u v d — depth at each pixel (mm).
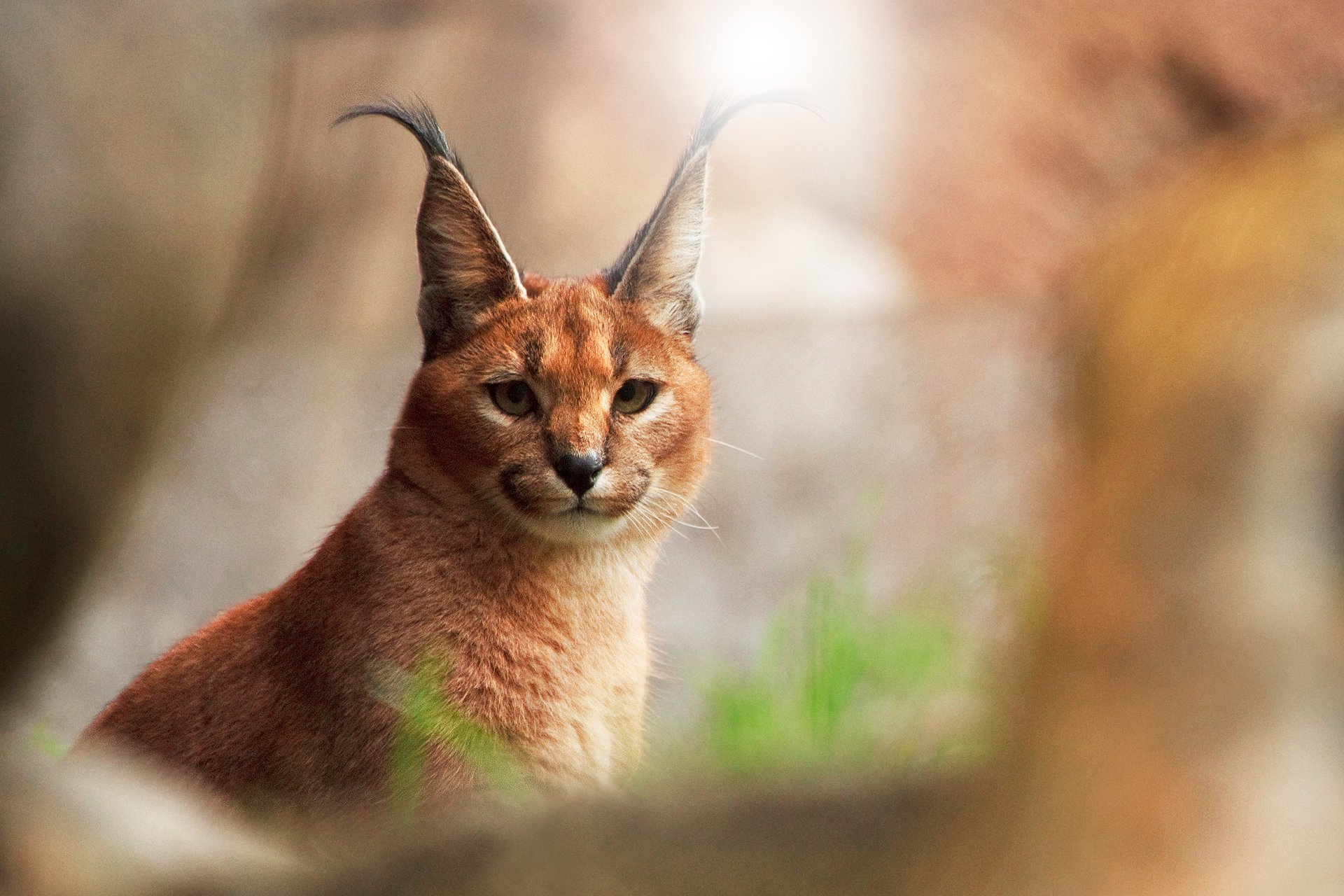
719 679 11977
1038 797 2561
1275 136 2715
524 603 10297
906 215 37469
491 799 9219
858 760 6477
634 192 32781
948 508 21625
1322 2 40281
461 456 10344
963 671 10117
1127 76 40188
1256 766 2436
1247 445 2498
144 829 4141
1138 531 2539
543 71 32875
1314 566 2453
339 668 9914
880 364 24297
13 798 4145
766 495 22172
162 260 4715
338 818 9484
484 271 10797
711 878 2975
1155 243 2678
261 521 22500
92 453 4645
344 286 25828
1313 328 2502
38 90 4504
